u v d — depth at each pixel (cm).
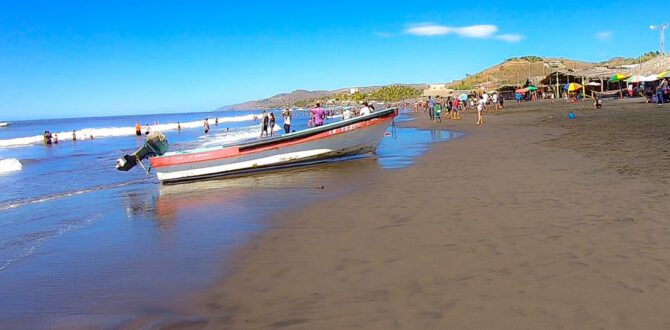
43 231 785
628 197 709
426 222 662
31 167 1978
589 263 461
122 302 455
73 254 634
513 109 4372
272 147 1436
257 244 621
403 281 454
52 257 625
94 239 711
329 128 1484
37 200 1115
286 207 844
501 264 478
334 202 855
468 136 2088
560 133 1836
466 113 4403
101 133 5462
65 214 928
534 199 749
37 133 7419
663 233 532
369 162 1453
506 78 12512
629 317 351
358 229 656
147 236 708
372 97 18412
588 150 1267
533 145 1512
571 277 431
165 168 1322
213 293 464
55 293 492
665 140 1347
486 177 987
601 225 582
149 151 1373
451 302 398
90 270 561
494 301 394
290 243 614
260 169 1443
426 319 371
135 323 405
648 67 5109
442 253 526
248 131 4509
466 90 10444
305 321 386
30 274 558
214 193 1080
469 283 436
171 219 819
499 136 1945
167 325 397
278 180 1217
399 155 1569
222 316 409
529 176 955
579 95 5544
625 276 424
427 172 1126
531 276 441
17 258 627
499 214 673
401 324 366
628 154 1138
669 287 396
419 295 418
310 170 1377
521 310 374
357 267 504
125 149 2986
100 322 412
